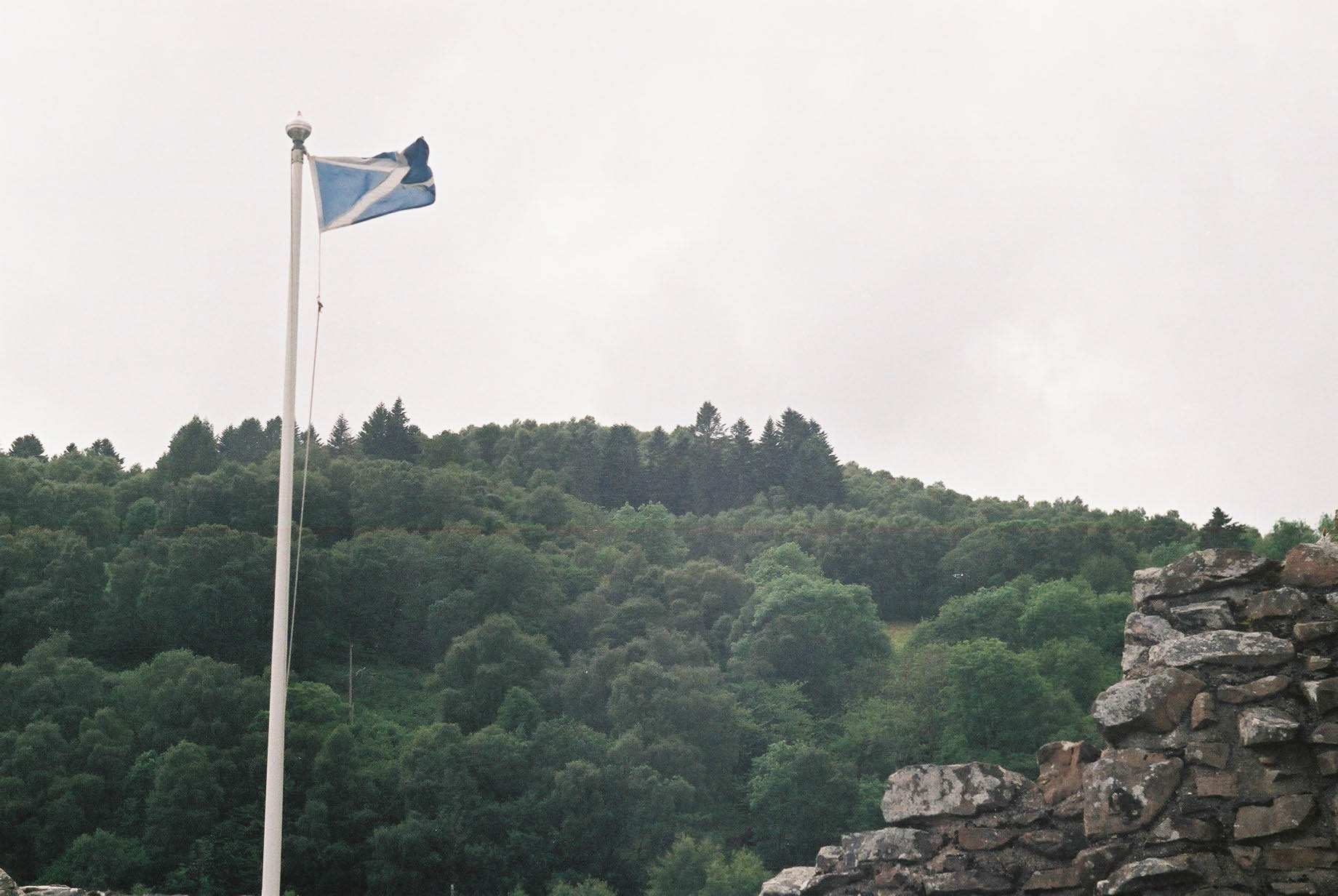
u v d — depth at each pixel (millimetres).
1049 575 154375
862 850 10000
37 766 98000
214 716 108250
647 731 115875
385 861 99625
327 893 98500
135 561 136250
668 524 194250
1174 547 150250
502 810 104812
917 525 182125
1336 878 8609
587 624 149375
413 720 127750
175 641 127375
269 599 133750
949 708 107125
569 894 95750
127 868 92188
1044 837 9508
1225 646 9383
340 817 102625
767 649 133750
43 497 158125
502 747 111125
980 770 9906
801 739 114500
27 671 112438
